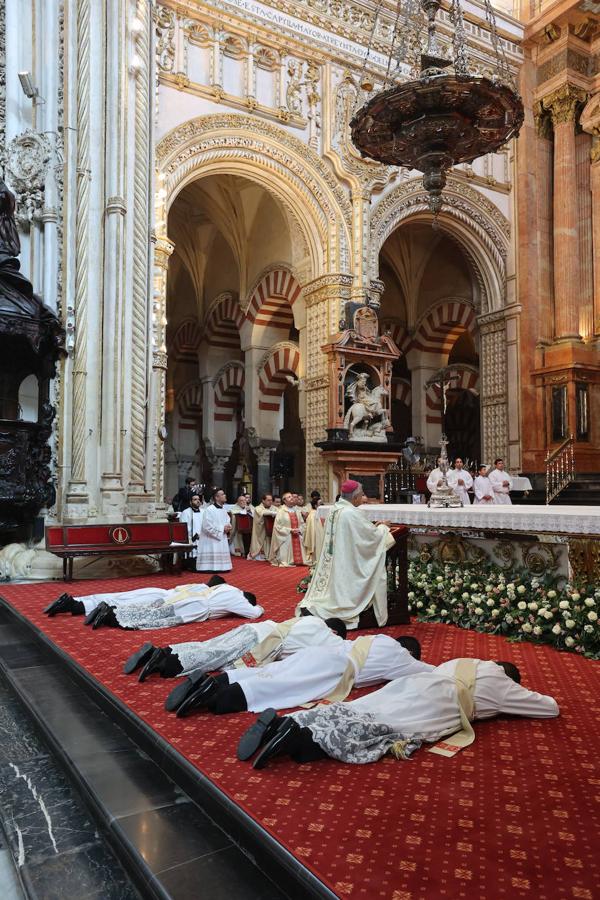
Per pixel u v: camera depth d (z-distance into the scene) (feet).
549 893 7.27
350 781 10.19
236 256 61.67
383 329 70.28
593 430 55.88
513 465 56.95
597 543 19.52
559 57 57.26
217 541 35.94
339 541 21.57
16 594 27.32
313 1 47.70
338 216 48.16
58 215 33.42
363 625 21.50
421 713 11.98
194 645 15.92
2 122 33.81
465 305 66.69
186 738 11.85
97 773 11.32
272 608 24.35
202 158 43.24
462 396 79.66
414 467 59.36
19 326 30.19
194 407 77.30
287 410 79.66
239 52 45.14
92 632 20.20
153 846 8.91
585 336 57.82
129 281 34.35
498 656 18.06
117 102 34.35
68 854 9.37
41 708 14.82
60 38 34.35
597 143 57.47
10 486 30.68
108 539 30.91
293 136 46.52
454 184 54.39
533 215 58.29
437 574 24.45
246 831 8.89
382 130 25.34
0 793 11.34
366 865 7.82
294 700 13.47
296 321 51.52
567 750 11.50
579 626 18.56
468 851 8.15
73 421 32.53
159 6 41.65
